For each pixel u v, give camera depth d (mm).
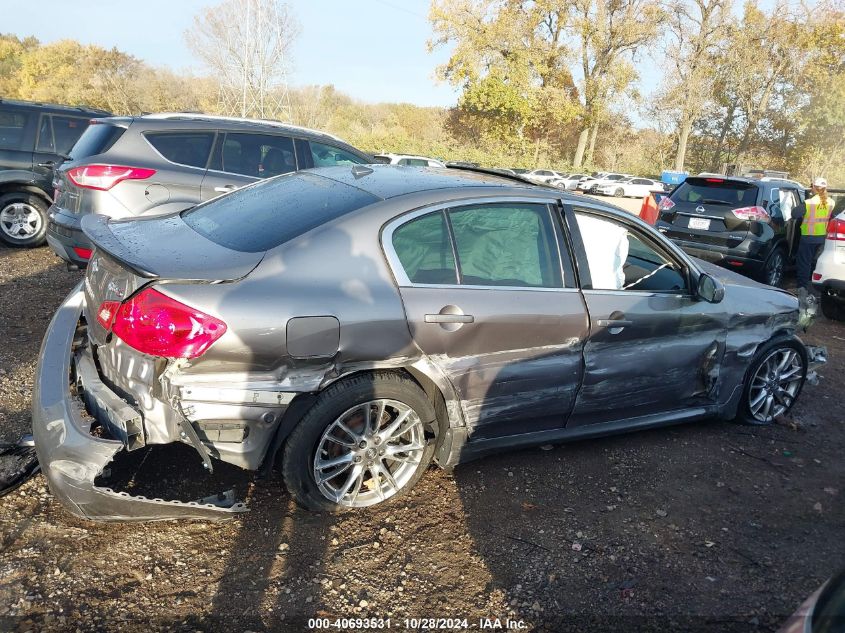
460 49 37406
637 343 3711
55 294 6301
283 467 2928
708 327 4012
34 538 2791
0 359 4527
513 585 2789
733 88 40875
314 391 2834
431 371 3092
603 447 4059
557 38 38625
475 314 3129
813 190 9070
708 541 3188
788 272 11164
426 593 2705
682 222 9273
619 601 2740
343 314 2820
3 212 8375
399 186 3320
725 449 4180
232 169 6359
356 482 3141
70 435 2574
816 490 3762
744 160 41844
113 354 2783
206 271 2674
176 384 2611
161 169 5977
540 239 3457
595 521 3275
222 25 28203
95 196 5773
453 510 3270
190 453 3488
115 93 43812
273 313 2682
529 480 3602
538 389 3428
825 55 37969
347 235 2957
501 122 39750
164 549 2811
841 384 5645
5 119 8344
